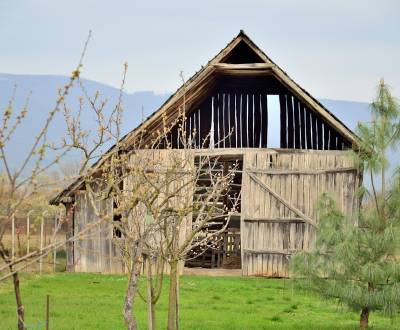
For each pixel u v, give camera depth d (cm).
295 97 5388
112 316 3547
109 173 2156
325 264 3200
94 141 1856
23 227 4669
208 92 5450
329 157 5231
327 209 3297
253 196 5297
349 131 5034
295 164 5275
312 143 5325
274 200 5272
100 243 5284
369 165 3259
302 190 5250
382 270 3070
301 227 5225
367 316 3272
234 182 6231
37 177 1277
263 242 5256
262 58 5134
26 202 1250
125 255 2266
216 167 5919
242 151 5331
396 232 3108
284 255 5222
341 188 5184
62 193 5075
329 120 5056
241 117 5481
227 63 5212
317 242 3269
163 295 4206
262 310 3919
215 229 6191
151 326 2358
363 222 3256
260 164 5309
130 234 2111
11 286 4362
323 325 3484
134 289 2102
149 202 2214
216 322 3506
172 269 2464
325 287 3219
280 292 4562
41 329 3009
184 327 3316
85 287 4509
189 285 4716
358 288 3114
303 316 3766
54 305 3803
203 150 5347
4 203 1229
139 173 2178
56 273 5128
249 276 5244
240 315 3731
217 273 5309
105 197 2102
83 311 3656
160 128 5159
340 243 3141
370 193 3288
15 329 3081
